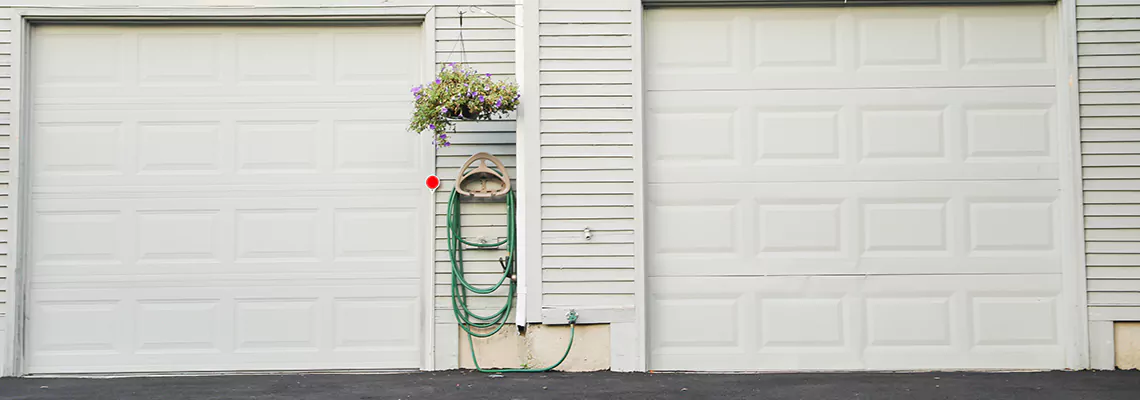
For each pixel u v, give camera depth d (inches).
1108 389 209.6
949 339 234.7
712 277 234.7
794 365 234.7
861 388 213.2
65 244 239.8
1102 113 231.1
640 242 230.5
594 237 230.5
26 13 237.0
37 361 238.5
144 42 241.8
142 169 240.7
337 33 242.7
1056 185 233.5
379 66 242.2
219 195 241.1
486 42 239.0
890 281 234.7
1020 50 235.0
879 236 234.8
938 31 235.8
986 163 234.2
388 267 241.8
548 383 219.1
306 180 241.4
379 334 241.6
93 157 240.4
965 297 234.5
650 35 235.9
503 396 206.2
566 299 230.7
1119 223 230.2
